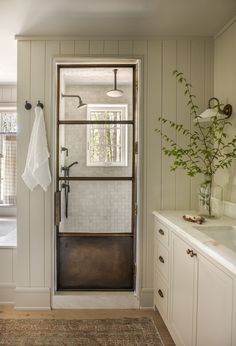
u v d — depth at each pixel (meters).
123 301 2.28
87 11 1.86
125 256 2.38
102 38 2.22
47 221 2.25
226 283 1.08
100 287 2.37
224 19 1.97
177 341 1.65
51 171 2.26
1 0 1.72
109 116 2.40
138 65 2.27
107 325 2.02
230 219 1.87
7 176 3.41
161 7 1.82
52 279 2.26
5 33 2.15
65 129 2.39
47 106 2.23
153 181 2.27
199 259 1.35
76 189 2.41
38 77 2.22
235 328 1.00
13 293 2.31
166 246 1.90
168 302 1.84
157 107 2.26
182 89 2.27
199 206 2.03
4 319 2.10
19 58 2.22
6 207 3.40
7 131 3.41
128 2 1.75
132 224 2.38
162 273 2.00
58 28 2.09
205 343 1.27
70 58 2.22
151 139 2.26
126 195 2.41
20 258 2.25
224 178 2.07
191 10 1.86
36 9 1.83
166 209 2.28
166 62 2.25
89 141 2.40
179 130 2.26
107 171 2.40
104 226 2.41
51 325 2.02
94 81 2.40
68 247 2.37
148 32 2.17
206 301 1.26
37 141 2.17
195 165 2.26
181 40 2.25
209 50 2.26
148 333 1.92
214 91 2.26
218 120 1.99
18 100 2.23
